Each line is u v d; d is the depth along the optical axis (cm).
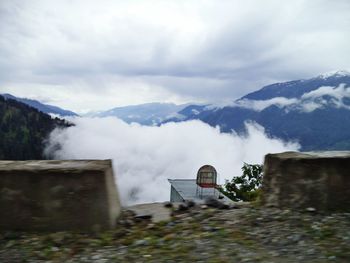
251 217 752
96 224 711
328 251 565
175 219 801
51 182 710
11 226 709
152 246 632
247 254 569
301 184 788
